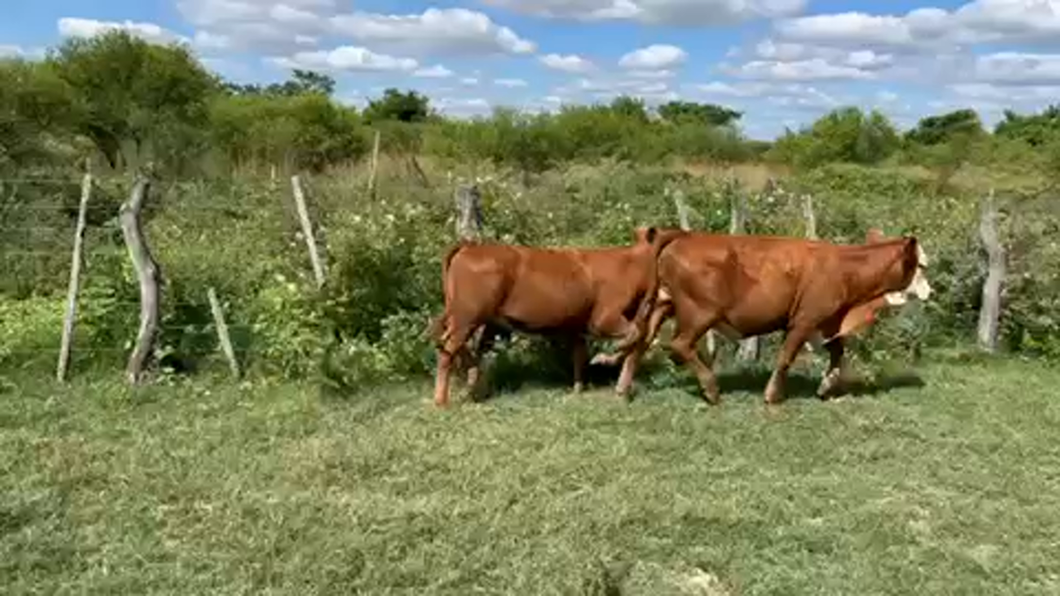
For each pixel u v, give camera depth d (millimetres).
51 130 25203
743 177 23797
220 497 6418
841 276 8758
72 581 5371
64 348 8891
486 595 5398
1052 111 48344
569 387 9266
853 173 29328
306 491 6551
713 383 8820
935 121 52594
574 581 5477
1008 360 11289
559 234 13430
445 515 6184
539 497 6543
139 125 26719
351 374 8750
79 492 6426
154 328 8945
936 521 6438
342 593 5359
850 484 7016
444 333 8586
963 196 22109
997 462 7598
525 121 36594
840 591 5578
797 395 9258
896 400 9227
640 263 8797
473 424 7992
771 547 6070
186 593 5301
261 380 8938
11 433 7414
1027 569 5867
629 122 41031
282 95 42125
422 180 17062
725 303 8648
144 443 7348
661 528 6168
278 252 12070
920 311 11477
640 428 8055
